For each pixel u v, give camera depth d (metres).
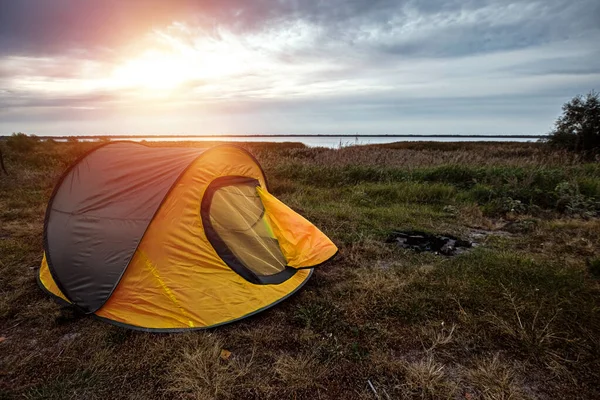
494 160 10.91
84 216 3.19
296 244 3.60
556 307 2.93
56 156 13.42
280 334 2.68
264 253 3.48
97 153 3.92
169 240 2.89
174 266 2.88
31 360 2.37
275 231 3.79
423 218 5.71
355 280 3.51
